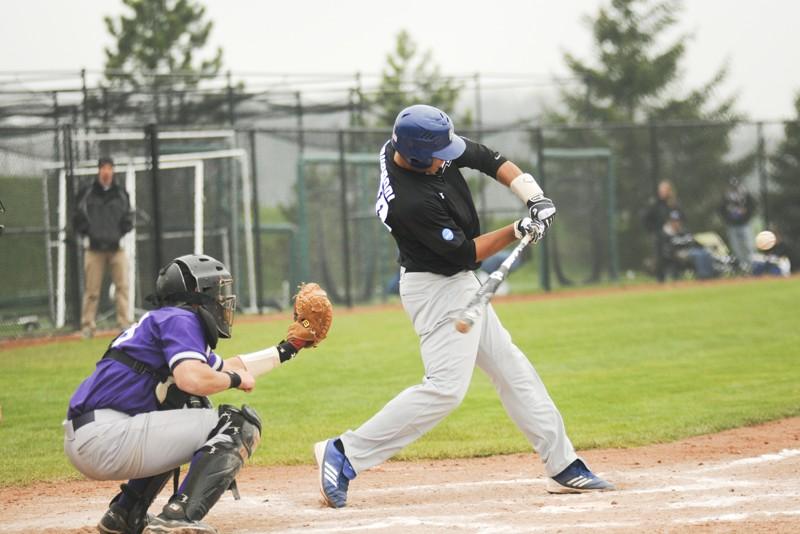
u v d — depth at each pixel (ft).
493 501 69.36
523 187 69.21
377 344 165.58
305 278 237.04
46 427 106.42
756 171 314.14
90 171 211.20
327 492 68.03
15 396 124.16
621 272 305.94
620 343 161.38
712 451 87.56
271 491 75.97
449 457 88.84
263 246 249.14
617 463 83.35
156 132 189.88
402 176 66.54
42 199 206.49
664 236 275.59
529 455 89.40
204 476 56.90
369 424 68.59
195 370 55.57
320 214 245.04
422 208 65.67
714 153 315.99
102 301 208.44
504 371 70.33
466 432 99.66
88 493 77.97
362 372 138.41
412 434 68.74
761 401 111.34
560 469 70.64
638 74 400.47
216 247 227.20
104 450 56.34
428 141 64.18
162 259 202.18
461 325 61.26
